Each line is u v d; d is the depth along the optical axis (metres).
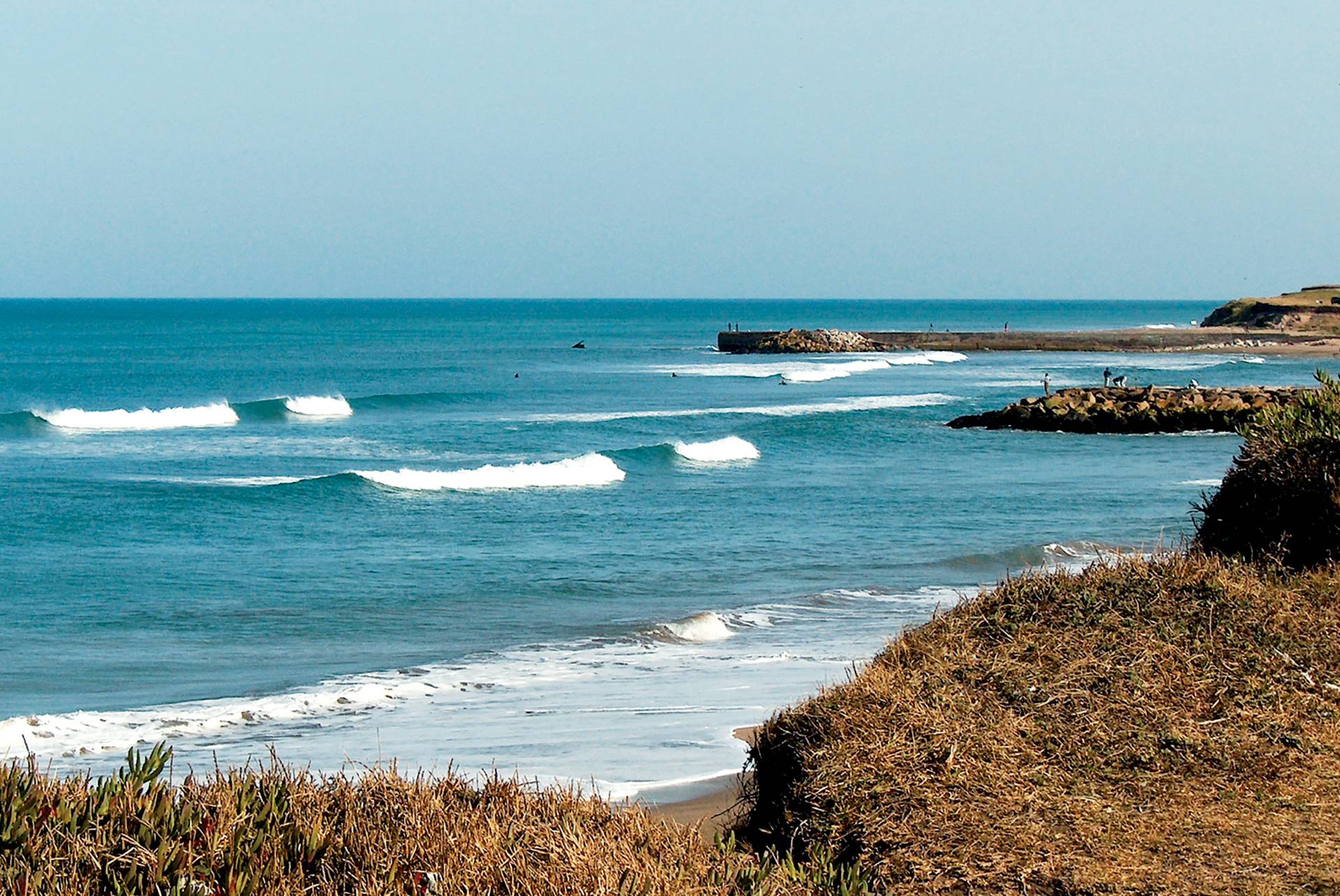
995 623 12.51
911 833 8.88
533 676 20.92
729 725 16.86
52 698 20.62
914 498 46.84
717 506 45.38
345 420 82.62
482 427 77.44
